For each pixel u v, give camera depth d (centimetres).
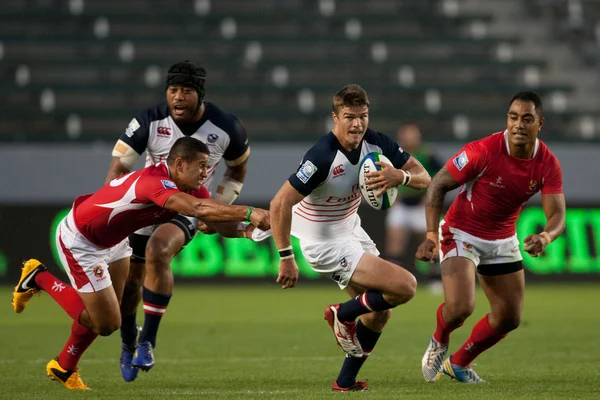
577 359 3167
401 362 3119
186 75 2692
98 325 2411
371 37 9325
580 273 6875
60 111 8338
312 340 3850
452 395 2252
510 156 2441
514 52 9494
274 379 2680
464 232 2522
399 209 6425
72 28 9250
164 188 2208
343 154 2311
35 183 6838
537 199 6738
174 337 3966
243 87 8725
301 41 9212
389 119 8638
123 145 2781
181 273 6694
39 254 6506
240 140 2864
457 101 8950
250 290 6588
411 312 5141
